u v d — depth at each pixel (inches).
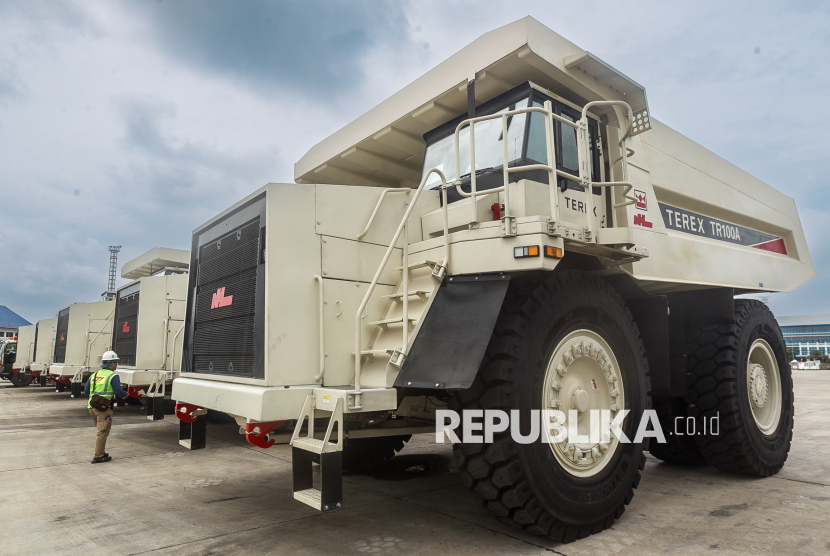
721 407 180.2
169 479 194.2
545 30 135.5
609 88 154.7
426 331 119.9
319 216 127.2
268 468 211.2
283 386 114.7
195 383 143.9
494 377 114.8
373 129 174.9
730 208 208.8
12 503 164.7
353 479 187.6
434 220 140.1
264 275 121.3
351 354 125.3
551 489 116.3
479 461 115.3
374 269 134.0
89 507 158.9
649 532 127.0
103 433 231.6
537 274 127.0
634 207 157.5
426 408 144.0
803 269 254.5
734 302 199.0
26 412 446.0
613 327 140.0
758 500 154.9
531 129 137.6
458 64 147.1
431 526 133.1
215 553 117.3
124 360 343.0
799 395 529.7
